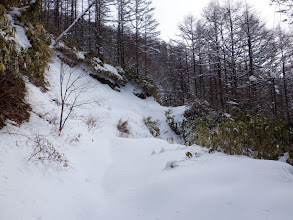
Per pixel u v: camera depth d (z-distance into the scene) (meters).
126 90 15.48
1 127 2.82
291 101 15.80
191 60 22.89
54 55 9.88
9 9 3.90
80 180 2.68
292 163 2.51
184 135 10.99
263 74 13.02
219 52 13.48
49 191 2.12
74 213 1.85
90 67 12.51
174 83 25.58
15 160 2.35
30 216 1.64
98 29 18.86
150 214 1.67
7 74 3.36
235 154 3.04
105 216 1.79
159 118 13.57
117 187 2.47
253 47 12.75
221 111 9.07
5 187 1.87
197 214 1.47
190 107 13.13
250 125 3.18
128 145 5.01
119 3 18.61
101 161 3.72
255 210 1.33
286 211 1.25
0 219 1.48
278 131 2.88
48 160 2.73
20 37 3.67
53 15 20.03
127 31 20.97
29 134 3.10
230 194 1.63
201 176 2.20
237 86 12.59
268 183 1.70
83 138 4.51
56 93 7.48
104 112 9.15
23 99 3.90
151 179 2.48
